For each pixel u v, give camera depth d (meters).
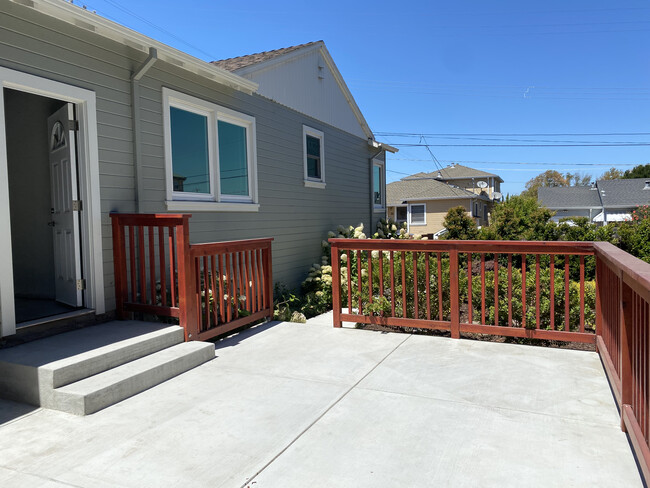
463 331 4.71
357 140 11.58
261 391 3.23
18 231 5.11
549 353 4.04
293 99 8.63
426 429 2.61
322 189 9.82
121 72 4.83
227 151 6.87
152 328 4.09
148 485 2.06
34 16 3.92
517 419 2.72
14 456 2.33
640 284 1.95
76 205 4.39
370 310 4.97
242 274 5.03
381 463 2.24
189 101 5.88
